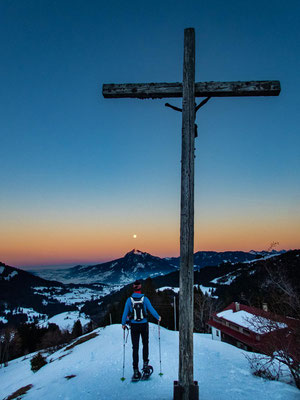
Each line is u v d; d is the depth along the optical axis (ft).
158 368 19.72
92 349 40.04
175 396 11.17
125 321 16.99
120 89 14.89
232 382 16.79
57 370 29.37
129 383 16.35
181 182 12.98
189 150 13.25
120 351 30.35
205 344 33.47
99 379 18.69
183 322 11.65
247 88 14.16
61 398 16.14
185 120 13.64
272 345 17.71
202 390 15.20
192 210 12.60
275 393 14.19
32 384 26.55
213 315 106.42
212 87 14.25
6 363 139.64
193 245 12.33
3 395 28.91
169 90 14.62
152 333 41.09
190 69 14.23
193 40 14.64
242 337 77.61
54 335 181.78
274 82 14.20
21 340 205.77
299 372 16.39
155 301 143.54
